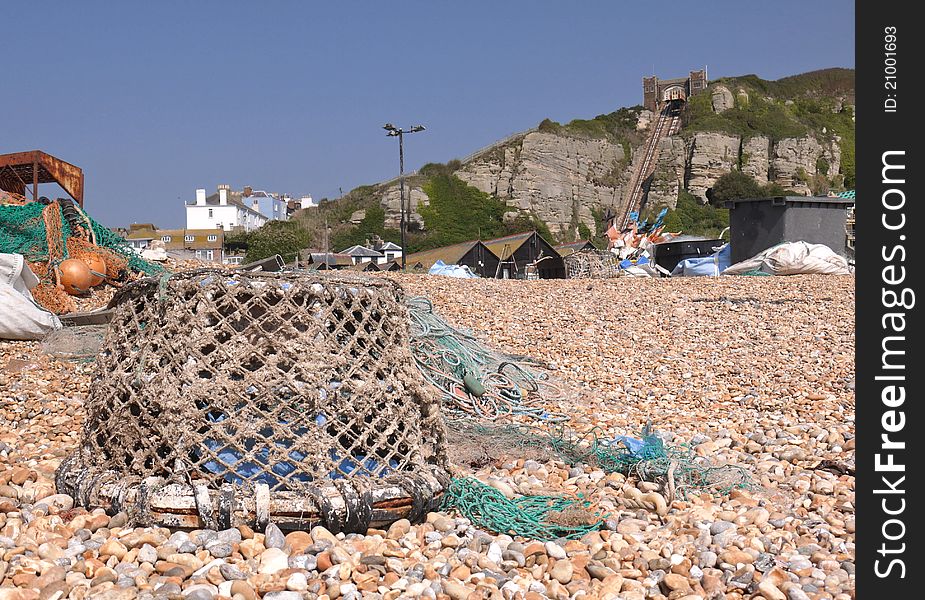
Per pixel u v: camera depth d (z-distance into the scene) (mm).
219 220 119375
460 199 98562
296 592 3396
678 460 5543
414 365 4781
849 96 131000
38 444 6137
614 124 119812
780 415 7527
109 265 14406
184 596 3295
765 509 4711
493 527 4422
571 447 6137
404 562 3781
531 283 19281
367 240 84812
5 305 10125
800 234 27594
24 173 17719
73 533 3934
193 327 4242
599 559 3924
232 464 4137
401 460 4477
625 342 11531
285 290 4309
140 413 4285
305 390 4203
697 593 3574
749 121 114688
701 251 38656
